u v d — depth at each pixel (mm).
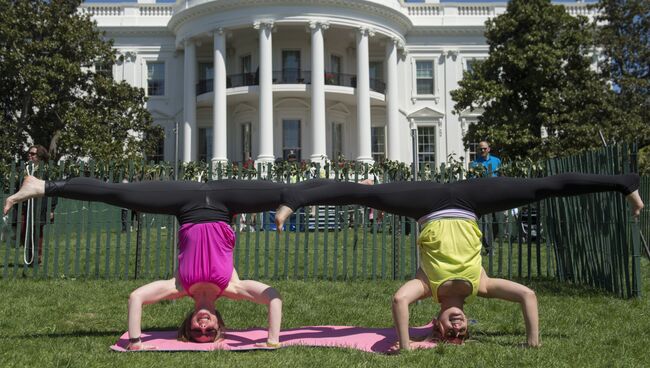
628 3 26281
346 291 7406
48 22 20219
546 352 4387
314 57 26188
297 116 28297
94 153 20031
